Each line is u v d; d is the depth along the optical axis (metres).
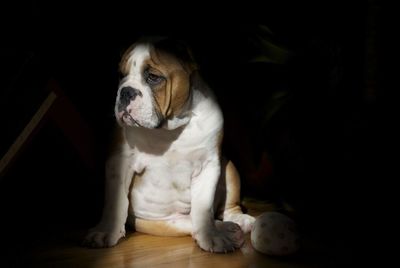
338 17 3.50
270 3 3.49
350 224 2.50
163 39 2.04
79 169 2.53
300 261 1.98
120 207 2.16
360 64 3.40
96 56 2.82
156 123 1.94
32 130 2.12
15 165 2.68
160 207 2.27
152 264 1.92
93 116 2.52
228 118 2.79
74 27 2.89
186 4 3.24
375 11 3.01
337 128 2.99
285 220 2.02
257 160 3.00
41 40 2.64
